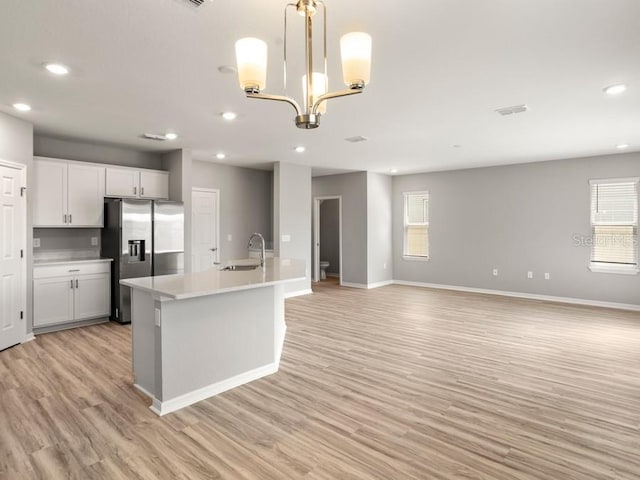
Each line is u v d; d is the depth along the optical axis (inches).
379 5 82.2
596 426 101.3
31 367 141.6
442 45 100.3
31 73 117.3
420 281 332.5
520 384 128.1
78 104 146.3
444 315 225.1
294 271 145.7
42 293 182.2
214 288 108.4
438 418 105.9
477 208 300.2
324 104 82.2
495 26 91.0
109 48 101.7
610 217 247.8
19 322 167.3
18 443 93.3
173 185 233.3
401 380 131.8
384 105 147.9
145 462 86.2
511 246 285.1
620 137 199.8
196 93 135.0
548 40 97.8
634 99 141.6
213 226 283.0
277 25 90.3
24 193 167.9
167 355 109.9
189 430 99.9
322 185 349.7
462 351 161.5
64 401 115.3
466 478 80.7
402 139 204.4
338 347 166.7
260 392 122.6
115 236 203.8
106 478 80.6
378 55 106.0
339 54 104.9
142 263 207.9
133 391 122.3
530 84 127.2
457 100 142.5
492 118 165.8
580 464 85.1
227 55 105.9
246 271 145.8
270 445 93.2
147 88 130.1
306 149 231.5
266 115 161.2
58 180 191.6
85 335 182.2
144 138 201.0
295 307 247.0
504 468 83.9
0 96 137.3
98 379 131.5
